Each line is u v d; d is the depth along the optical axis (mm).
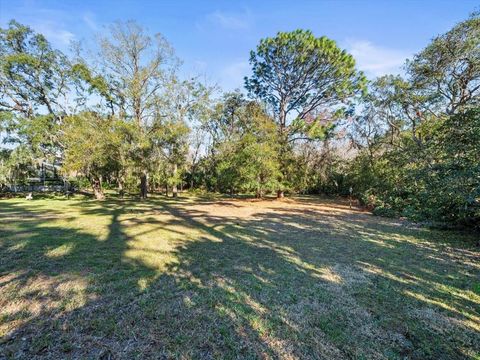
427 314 2389
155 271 3354
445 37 8992
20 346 1848
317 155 15742
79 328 2078
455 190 4301
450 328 2172
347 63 12234
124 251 4211
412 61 10172
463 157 4520
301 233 5848
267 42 12859
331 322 2240
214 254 4156
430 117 10289
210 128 19609
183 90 15914
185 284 2959
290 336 2039
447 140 4977
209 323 2195
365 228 6426
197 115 16828
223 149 15953
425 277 3275
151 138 13242
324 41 11836
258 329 2123
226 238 5293
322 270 3488
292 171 14578
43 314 2279
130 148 12266
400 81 11633
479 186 3943
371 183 10727
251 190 16016
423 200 5648
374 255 4184
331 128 13312
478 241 5051
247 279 3146
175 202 12727
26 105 14219
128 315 2285
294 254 4203
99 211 9008
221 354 1818
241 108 16062
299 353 1845
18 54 12711
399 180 8031
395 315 2367
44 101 14023
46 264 3543
